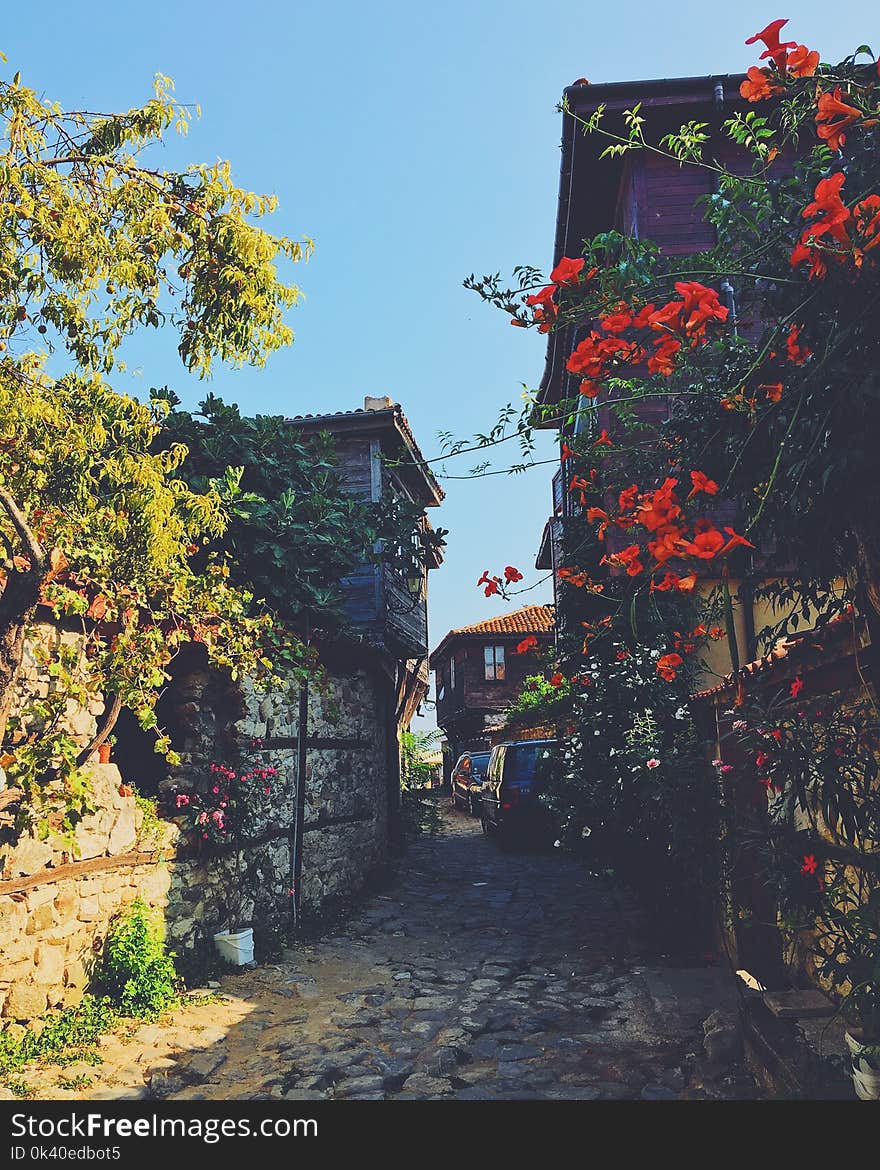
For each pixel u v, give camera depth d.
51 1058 5.34
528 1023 6.14
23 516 5.14
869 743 3.96
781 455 3.03
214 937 7.77
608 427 8.70
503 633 31.52
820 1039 4.16
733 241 3.50
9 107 4.59
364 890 11.62
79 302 4.82
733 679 5.68
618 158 11.52
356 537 11.62
